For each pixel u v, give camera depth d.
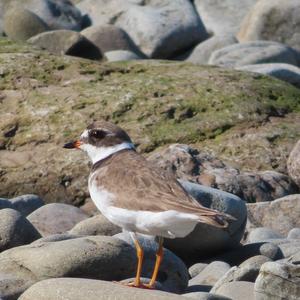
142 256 9.65
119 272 9.94
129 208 9.43
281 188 14.35
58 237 10.45
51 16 23.23
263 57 21.45
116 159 10.05
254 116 15.73
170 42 22.83
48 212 12.60
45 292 8.80
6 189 14.86
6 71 16.33
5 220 10.93
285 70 19.44
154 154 14.44
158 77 16.45
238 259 11.48
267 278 9.25
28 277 9.66
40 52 16.97
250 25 23.45
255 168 14.91
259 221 13.12
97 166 10.18
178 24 23.11
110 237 10.17
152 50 22.67
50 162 14.91
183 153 14.36
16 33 22.72
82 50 22.11
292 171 14.51
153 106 15.64
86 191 14.66
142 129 15.30
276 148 15.22
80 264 9.68
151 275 10.21
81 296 8.68
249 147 15.19
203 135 15.38
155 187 9.46
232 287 9.63
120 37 22.41
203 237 11.48
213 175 14.12
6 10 23.36
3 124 15.47
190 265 11.70
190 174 14.11
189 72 16.75
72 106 15.59
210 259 11.70
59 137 15.17
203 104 15.83
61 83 16.22
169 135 15.26
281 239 11.85
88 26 23.78
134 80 16.31
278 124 15.70
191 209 9.07
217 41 22.72
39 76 16.31
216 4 24.53
